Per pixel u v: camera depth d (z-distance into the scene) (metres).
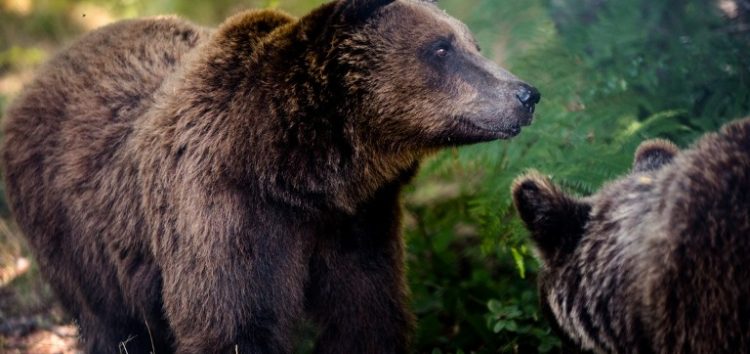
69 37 22.47
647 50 13.04
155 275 10.66
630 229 9.09
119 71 11.51
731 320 8.16
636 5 13.34
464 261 14.74
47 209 11.55
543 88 12.98
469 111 10.12
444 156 13.24
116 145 10.96
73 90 11.63
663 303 8.53
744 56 12.75
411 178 10.85
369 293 10.90
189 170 9.95
